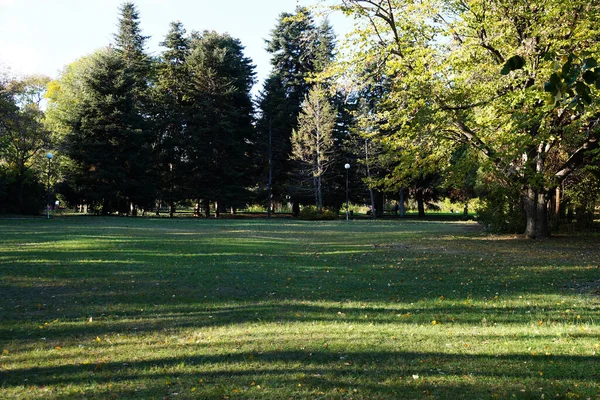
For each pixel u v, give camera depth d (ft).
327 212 149.89
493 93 53.36
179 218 148.97
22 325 21.98
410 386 14.39
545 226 68.49
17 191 136.98
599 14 48.21
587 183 77.82
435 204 208.13
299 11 54.19
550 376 15.12
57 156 149.69
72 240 60.23
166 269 38.70
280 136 176.35
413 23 55.52
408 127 53.52
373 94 67.82
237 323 22.50
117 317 23.67
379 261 45.37
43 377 15.47
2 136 132.46
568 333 20.26
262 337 20.02
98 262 41.42
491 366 16.17
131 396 13.79
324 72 55.88
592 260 43.93
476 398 13.42
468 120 59.52
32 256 44.21
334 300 27.81
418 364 16.47
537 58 50.78
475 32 56.24
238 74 173.17
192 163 161.07
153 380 15.07
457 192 150.61
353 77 55.62
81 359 17.34
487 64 54.08
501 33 51.62
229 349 18.34
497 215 78.02
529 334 20.26
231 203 163.22
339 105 160.86
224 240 65.62
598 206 99.66
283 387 14.37
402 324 22.22
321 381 14.87
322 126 154.30
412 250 55.01
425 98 52.21
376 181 61.00
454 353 17.67
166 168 166.91
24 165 142.31
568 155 69.21
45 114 179.52
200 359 17.19
